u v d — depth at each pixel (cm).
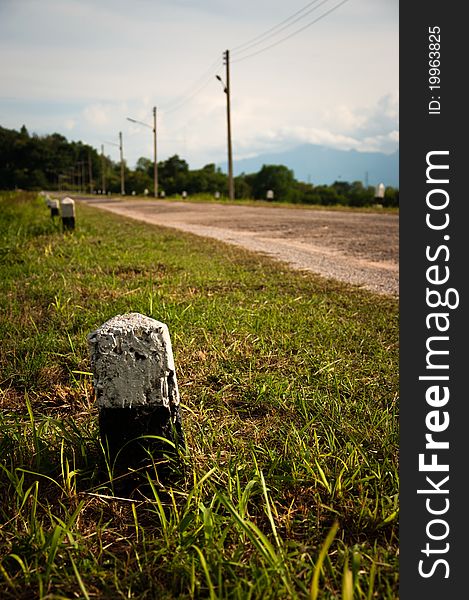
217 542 204
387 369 381
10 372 383
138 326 234
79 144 15988
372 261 911
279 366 392
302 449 265
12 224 1361
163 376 238
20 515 223
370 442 282
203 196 5312
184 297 588
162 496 242
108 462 244
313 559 202
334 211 2469
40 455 259
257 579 181
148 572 194
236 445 278
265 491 211
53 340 435
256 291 638
